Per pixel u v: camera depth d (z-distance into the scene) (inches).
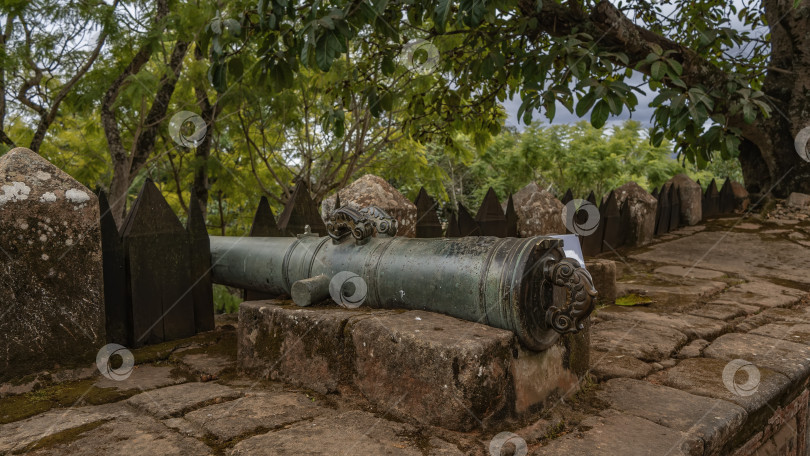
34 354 106.1
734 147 207.8
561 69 227.8
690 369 115.3
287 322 105.0
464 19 147.9
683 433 82.4
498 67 207.8
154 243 132.7
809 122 345.4
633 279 226.5
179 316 138.0
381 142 354.9
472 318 91.1
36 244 106.0
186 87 264.5
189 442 78.0
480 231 210.2
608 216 282.5
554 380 95.0
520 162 727.1
